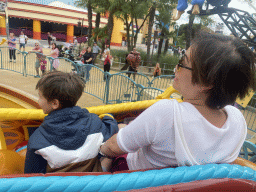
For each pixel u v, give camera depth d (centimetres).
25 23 4272
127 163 113
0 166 129
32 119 171
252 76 75
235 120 88
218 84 73
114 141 92
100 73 695
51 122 107
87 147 112
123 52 1795
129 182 74
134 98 561
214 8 802
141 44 3575
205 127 78
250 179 84
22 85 727
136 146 85
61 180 70
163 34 1902
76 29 4350
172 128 78
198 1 743
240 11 788
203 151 80
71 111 112
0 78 789
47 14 3447
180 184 76
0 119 163
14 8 3262
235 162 108
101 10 1756
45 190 68
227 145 85
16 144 192
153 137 80
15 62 1056
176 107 78
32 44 2616
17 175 72
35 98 580
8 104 588
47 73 117
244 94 78
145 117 80
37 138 107
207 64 72
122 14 1697
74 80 116
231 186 79
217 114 84
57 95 109
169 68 1648
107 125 140
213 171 79
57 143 105
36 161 110
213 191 78
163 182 75
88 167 113
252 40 787
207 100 79
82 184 71
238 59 71
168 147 81
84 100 680
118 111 198
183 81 83
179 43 1950
